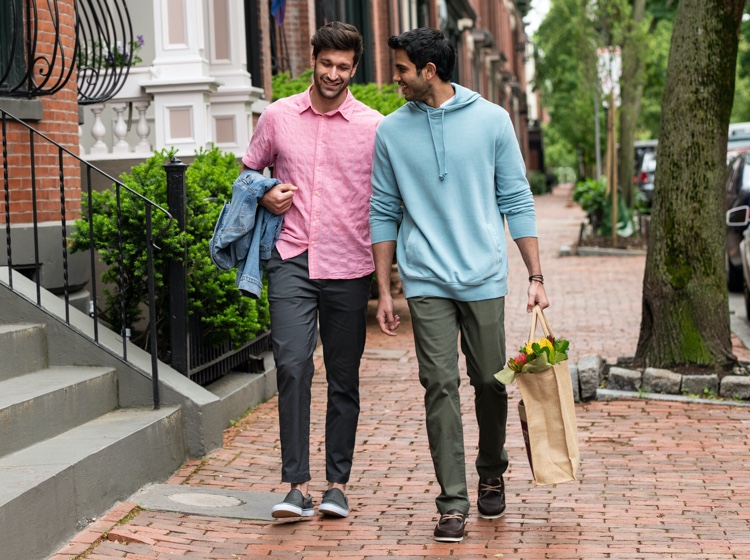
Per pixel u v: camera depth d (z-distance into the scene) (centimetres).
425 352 436
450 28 3150
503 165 445
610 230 2077
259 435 632
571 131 4050
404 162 440
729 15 730
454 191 438
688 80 734
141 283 631
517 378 435
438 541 440
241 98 1041
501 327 442
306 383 463
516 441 610
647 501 495
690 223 735
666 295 742
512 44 6412
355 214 464
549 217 3250
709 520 466
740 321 1140
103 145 922
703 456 573
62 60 657
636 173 2955
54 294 665
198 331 656
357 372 475
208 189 706
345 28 452
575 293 1391
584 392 716
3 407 456
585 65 2230
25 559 398
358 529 461
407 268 442
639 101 2220
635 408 689
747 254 1111
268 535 454
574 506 489
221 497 507
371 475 550
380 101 1120
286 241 466
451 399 437
